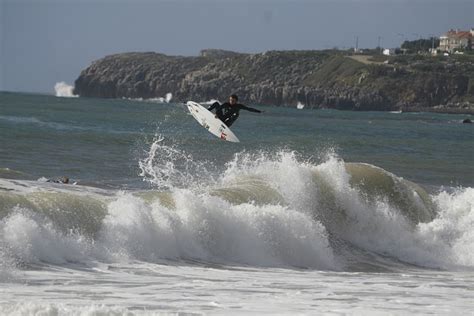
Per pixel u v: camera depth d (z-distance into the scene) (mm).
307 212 84062
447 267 80500
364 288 56906
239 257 68500
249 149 195875
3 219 56906
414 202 91812
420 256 83188
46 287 48281
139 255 61531
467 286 61500
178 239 65812
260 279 58656
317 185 86625
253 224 70938
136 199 66938
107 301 45219
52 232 57906
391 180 92125
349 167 92562
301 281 59219
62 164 131500
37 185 93812
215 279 56688
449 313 46375
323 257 73562
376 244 85188
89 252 58812
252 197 79750
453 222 91250
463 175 163625
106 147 169500
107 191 98062
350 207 86938
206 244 67688
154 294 48312
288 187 85125
